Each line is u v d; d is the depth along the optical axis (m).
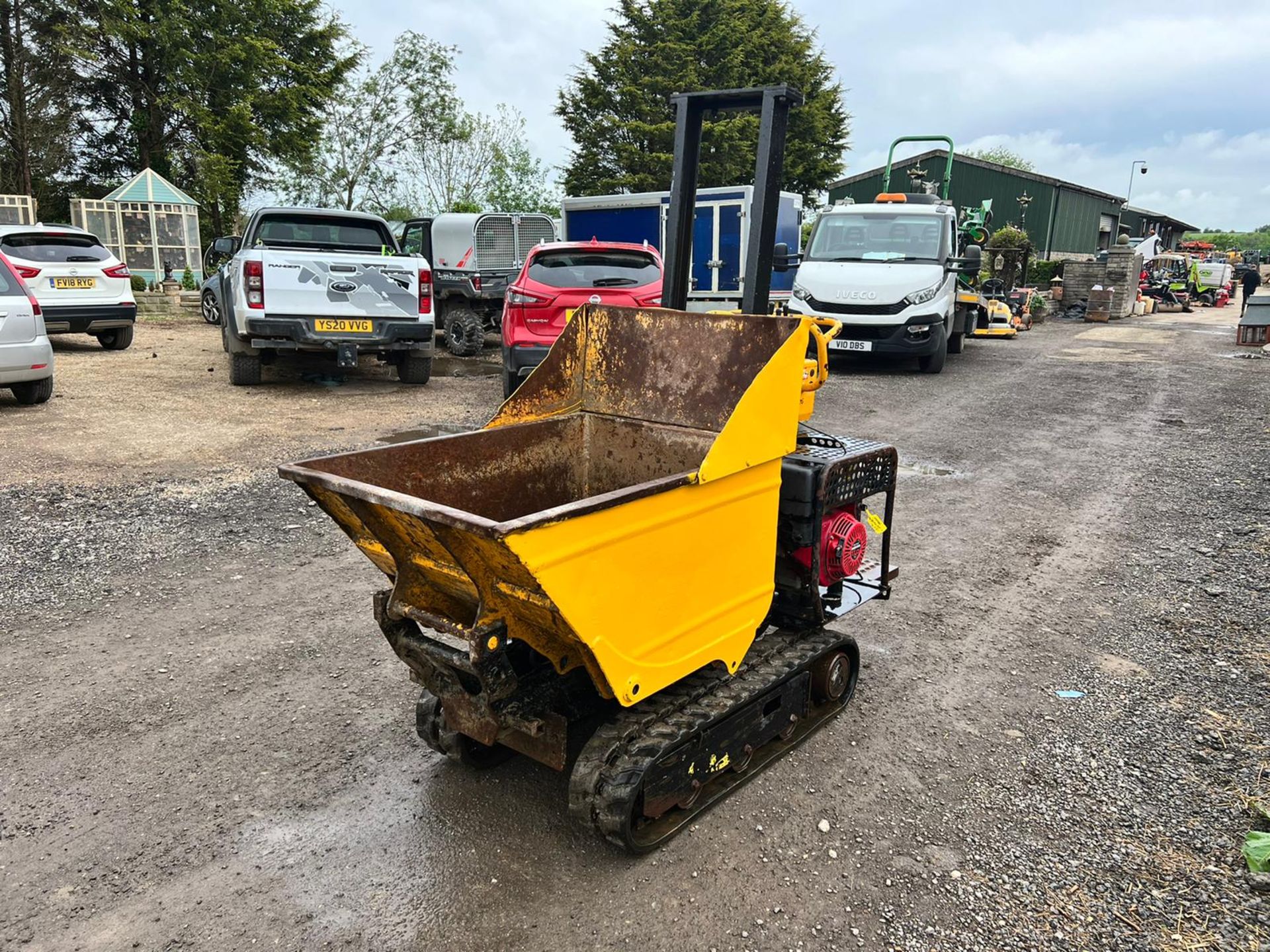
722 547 2.79
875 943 2.39
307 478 2.48
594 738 2.67
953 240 13.68
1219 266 35.72
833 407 10.27
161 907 2.51
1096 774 3.17
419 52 32.50
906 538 5.76
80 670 3.84
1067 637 4.31
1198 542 5.65
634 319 3.49
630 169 31.78
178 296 21.38
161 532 5.54
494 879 2.63
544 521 2.07
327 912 2.50
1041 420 9.76
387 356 11.27
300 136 29.28
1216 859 2.71
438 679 2.78
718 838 2.82
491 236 14.80
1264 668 3.95
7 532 5.46
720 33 31.73
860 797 3.04
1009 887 2.60
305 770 3.18
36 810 2.92
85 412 8.95
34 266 12.69
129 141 29.64
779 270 12.11
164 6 26.98
